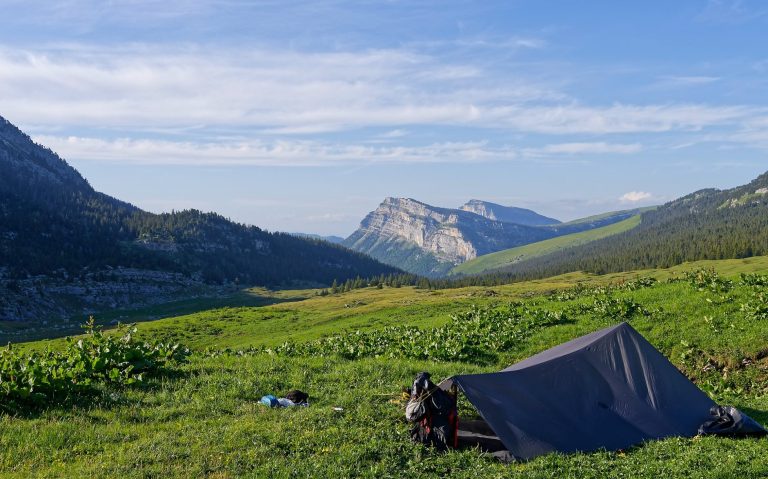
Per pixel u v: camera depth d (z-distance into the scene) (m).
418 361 25.66
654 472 11.95
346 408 16.42
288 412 16.08
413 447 13.27
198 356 25.81
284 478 11.30
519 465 12.66
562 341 28.03
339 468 11.80
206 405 16.81
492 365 26.22
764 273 33.03
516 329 30.61
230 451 12.68
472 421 15.24
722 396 19.47
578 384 15.35
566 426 14.14
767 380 21.06
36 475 11.19
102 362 19.50
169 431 14.17
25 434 13.34
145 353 21.64
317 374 21.39
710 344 24.44
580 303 34.53
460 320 38.47
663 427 14.79
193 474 11.36
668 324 27.31
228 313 92.94
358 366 22.73
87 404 16.25
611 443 14.02
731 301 28.39
